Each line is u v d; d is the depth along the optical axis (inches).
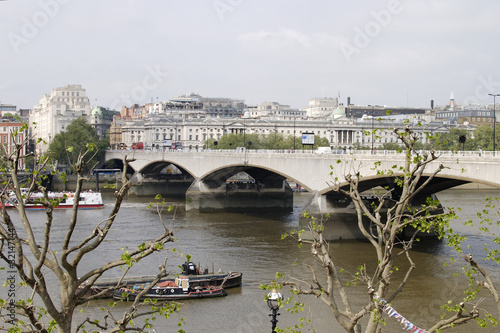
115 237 4033.0
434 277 2923.2
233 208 6200.8
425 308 2429.9
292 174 4763.8
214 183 6215.6
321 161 4350.4
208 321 2277.3
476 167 3115.2
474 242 3777.1
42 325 1004.6
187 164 6678.2
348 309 1195.9
